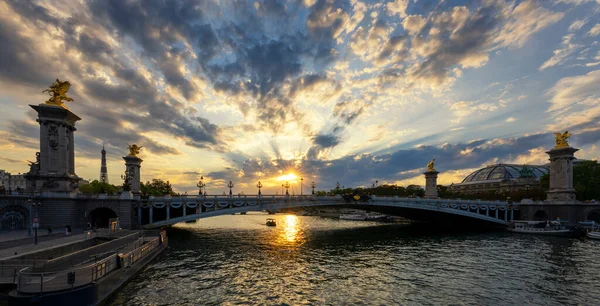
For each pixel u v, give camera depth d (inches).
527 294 1337.4
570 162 3905.0
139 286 1331.2
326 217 7849.4
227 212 3149.6
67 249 1606.8
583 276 1626.5
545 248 2532.0
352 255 2202.3
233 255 2123.5
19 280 932.6
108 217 3058.6
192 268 1691.7
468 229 4197.8
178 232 3619.6
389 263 1930.4
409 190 7770.7
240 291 1312.7
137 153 3998.5
